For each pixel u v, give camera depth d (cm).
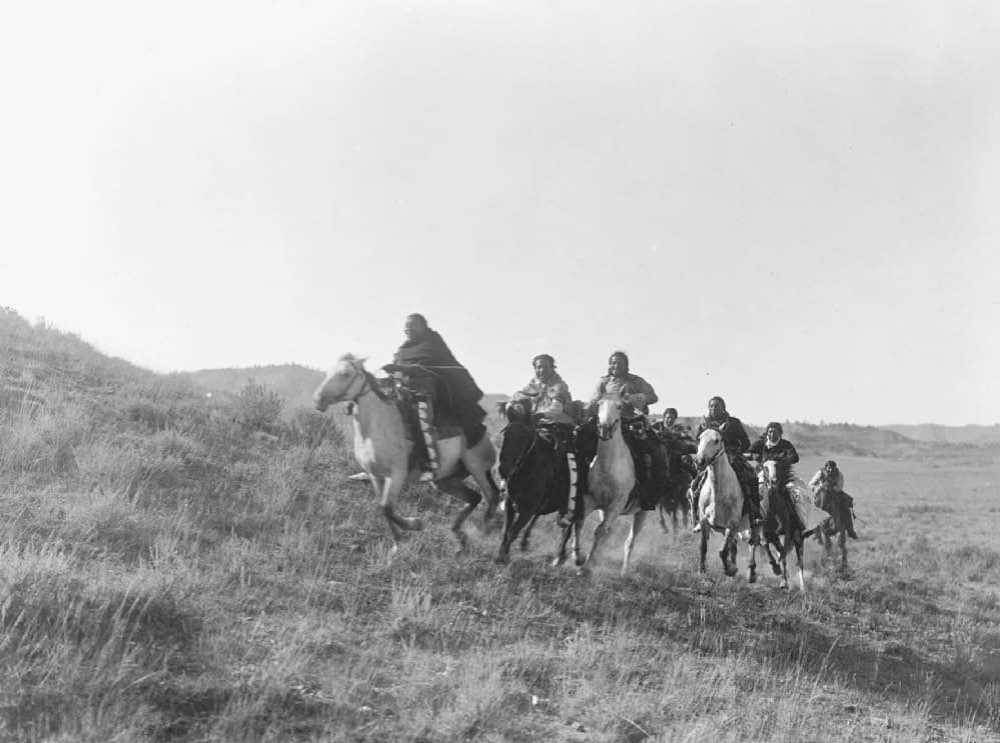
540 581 1229
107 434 1430
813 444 10619
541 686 904
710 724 855
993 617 1596
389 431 1153
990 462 9906
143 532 1087
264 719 726
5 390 1545
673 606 1253
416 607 1037
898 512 4131
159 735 674
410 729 750
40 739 639
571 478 1247
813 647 1216
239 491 1356
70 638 783
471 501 1252
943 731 1014
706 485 1449
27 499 1110
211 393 2014
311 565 1124
